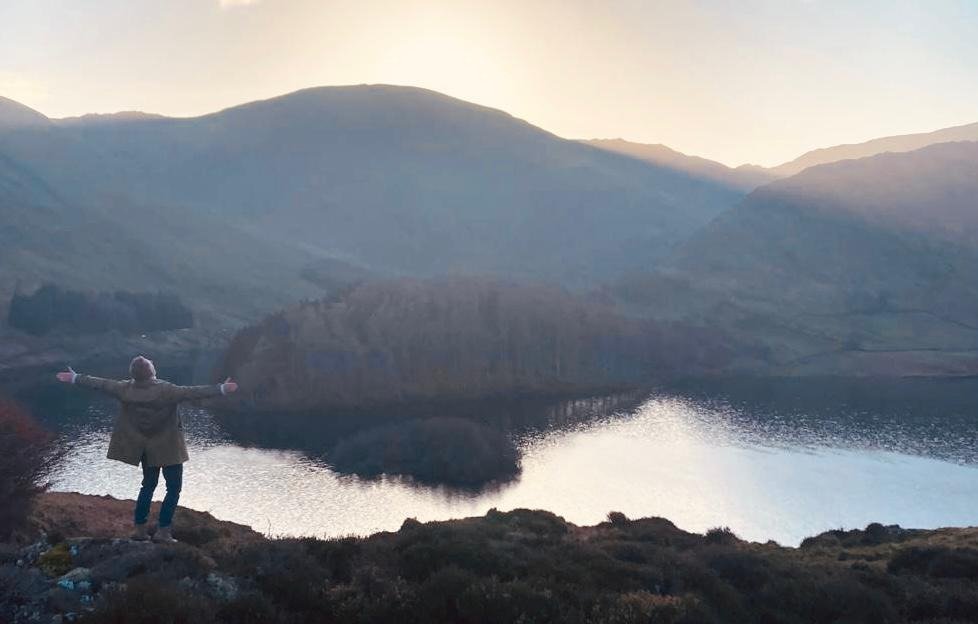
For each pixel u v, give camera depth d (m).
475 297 173.38
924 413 129.12
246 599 9.20
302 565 10.59
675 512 75.44
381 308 165.38
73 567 9.74
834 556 24.52
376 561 11.83
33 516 23.39
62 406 117.12
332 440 106.81
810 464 94.25
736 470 91.56
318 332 148.88
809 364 185.75
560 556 13.34
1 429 21.45
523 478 88.38
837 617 12.41
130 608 8.31
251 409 126.81
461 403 137.12
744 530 70.06
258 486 82.62
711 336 194.12
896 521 72.31
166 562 9.87
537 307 170.62
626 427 118.50
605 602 10.55
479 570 11.80
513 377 154.12
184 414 122.00
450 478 86.69
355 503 77.06
